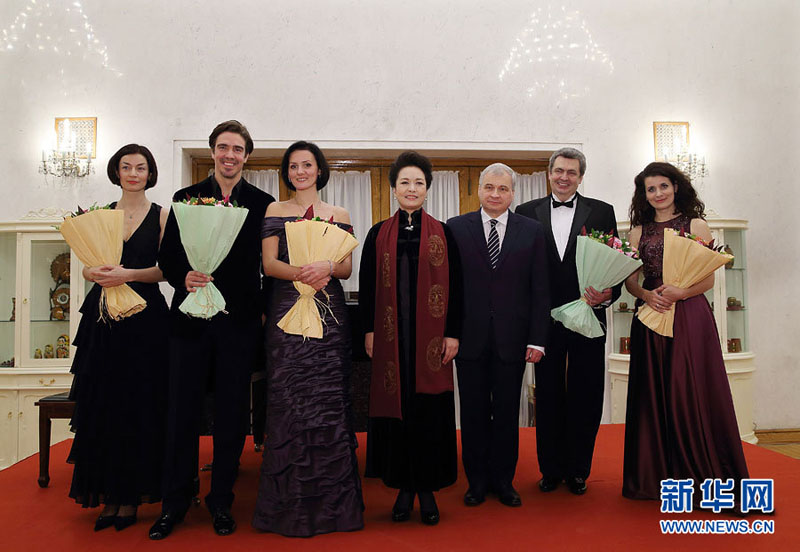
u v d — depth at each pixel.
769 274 5.25
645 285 2.54
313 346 2.19
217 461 2.18
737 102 5.29
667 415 2.38
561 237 2.72
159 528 2.08
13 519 2.33
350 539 2.04
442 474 2.19
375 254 2.30
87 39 4.91
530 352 2.42
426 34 5.08
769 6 5.34
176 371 2.18
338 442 2.16
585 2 5.21
